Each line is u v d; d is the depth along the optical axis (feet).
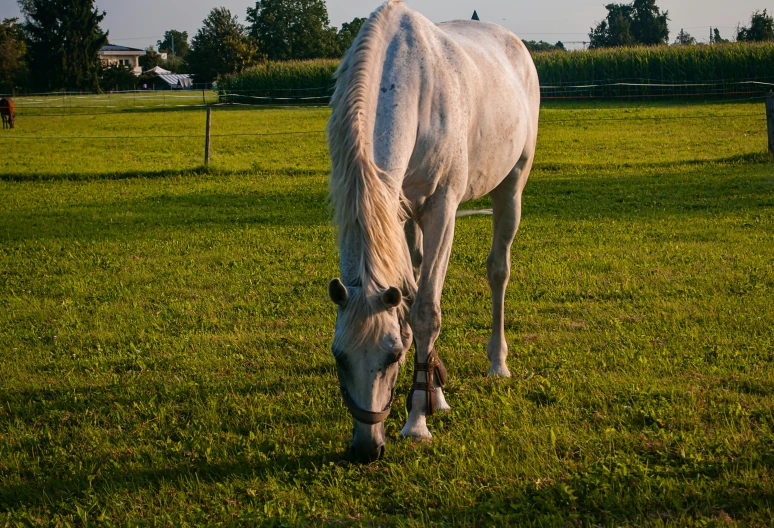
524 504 9.50
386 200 9.57
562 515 9.11
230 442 11.88
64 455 11.58
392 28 11.84
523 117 14.44
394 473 10.56
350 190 9.50
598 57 106.93
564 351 15.56
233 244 27.61
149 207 36.81
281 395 13.82
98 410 13.38
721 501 9.35
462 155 12.00
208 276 22.99
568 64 107.86
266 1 247.29
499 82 13.60
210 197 39.88
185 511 9.79
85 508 9.95
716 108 85.76
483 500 9.73
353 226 9.52
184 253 26.35
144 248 27.22
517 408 12.76
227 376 15.01
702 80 101.86
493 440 11.47
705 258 22.95
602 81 105.91
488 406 12.85
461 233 28.99
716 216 29.96
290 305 19.76
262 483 10.48
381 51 11.39
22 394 14.30
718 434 11.19
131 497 10.26
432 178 11.69
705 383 13.43
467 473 10.44
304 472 10.73
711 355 14.92
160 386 14.47
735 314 17.30
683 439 11.10
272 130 79.92
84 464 11.30
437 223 11.87
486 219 32.19
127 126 89.81
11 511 9.91
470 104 12.40
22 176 48.39
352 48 11.44
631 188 38.22
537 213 32.22
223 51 228.43
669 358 14.83
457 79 12.09
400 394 13.88
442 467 10.70
